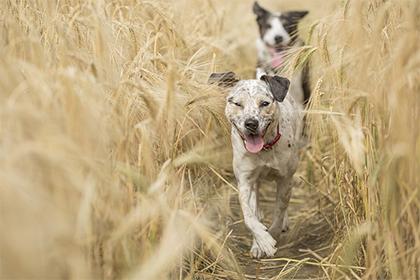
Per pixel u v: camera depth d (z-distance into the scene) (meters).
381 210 6.35
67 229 4.72
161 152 6.86
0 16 6.62
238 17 13.82
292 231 9.04
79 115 5.18
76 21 7.03
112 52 6.88
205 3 11.43
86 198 4.92
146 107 6.71
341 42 7.51
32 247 4.39
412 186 5.84
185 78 7.64
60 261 4.79
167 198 6.49
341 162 7.62
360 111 6.82
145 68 7.45
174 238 5.59
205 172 8.11
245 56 12.46
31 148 4.62
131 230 5.73
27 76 5.45
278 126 8.14
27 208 4.48
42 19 7.02
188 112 7.46
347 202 7.57
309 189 10.22
